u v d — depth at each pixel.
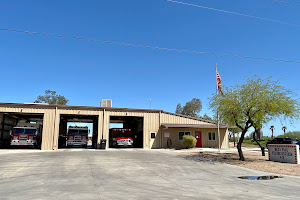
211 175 11.64
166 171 12.38
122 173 11.47
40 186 8.52
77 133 30.17
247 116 17.03
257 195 7.85
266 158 19.03
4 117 28.16
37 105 25.62
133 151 23.78
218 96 18.12
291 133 43.09
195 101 65.56
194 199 7.16
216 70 24.84
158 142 29.06
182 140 28.42
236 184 9.66
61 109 26.20
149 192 7.93
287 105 15.71
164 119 29.80
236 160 17.41
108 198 7.05
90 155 18.86
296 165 15.18
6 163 14.02
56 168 12.45
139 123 32.72
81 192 7.72
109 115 27.64
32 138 27.19
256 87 16.42
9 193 7.52
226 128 31.70
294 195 7.91
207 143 30.56
